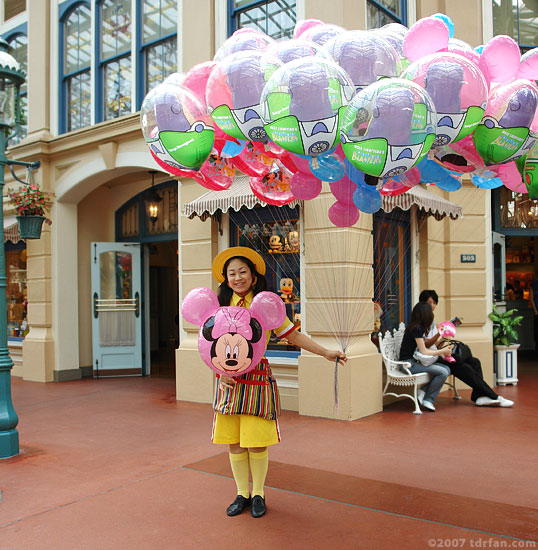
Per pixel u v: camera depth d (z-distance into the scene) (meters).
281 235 7.14
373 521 3.56
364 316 6.58
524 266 13.84
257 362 3.56
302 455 5.02
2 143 5.55
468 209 8.30
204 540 3.35
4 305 5.48
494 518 3.56
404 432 5.77
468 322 8.28
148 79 9.13
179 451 5.31
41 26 10.64
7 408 5.35
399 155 2.99
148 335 10.66
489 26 8.36
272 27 7.51
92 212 10.79
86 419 6.86
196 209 6.94
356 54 3.29
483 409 6.87
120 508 3.90
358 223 6.50
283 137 3.16
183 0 8.30
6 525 3.66
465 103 3.15
